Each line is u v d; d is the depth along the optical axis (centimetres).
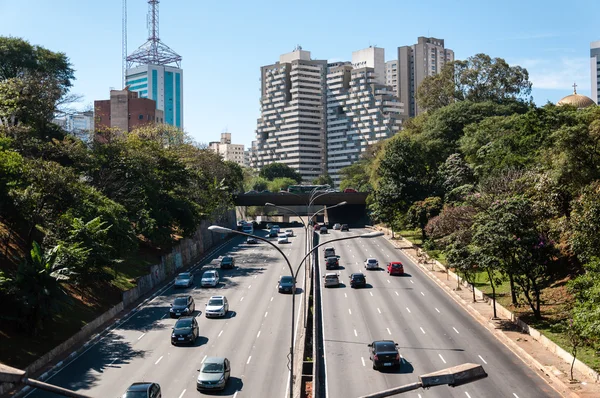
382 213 11031
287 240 11112
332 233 12500
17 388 3344
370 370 3778
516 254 4953
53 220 5125
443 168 10456
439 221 7888
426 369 3781
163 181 8369
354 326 4966
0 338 3919
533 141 7706
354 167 19975
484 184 7344
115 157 7156
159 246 7844
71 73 9544
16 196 4825
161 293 6494
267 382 3516
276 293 6400
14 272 4856
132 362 3947
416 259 8706
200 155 11875
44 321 4381
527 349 4150
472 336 4628
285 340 4494
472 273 6194
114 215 5641
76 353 4166
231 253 9694
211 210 10181
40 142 6412
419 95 14562
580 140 5216
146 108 16938
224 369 3447
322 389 3416
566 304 4909
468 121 11794
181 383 3497
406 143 10825
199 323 5075
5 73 8600
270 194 13425
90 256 4838
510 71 13762
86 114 8506
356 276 6781
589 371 3522
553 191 5441
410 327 4925
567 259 5769
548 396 3281
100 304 5334
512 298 5381
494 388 3416
